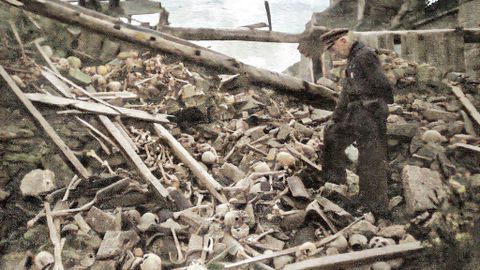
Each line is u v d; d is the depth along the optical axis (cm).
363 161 400
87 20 583
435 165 457
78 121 459
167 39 609
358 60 383
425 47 662
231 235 373
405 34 662
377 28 889
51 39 573
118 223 372
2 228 368
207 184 430
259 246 372
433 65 659
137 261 341
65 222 374
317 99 591
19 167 409
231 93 585
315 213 396
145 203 405
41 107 461
